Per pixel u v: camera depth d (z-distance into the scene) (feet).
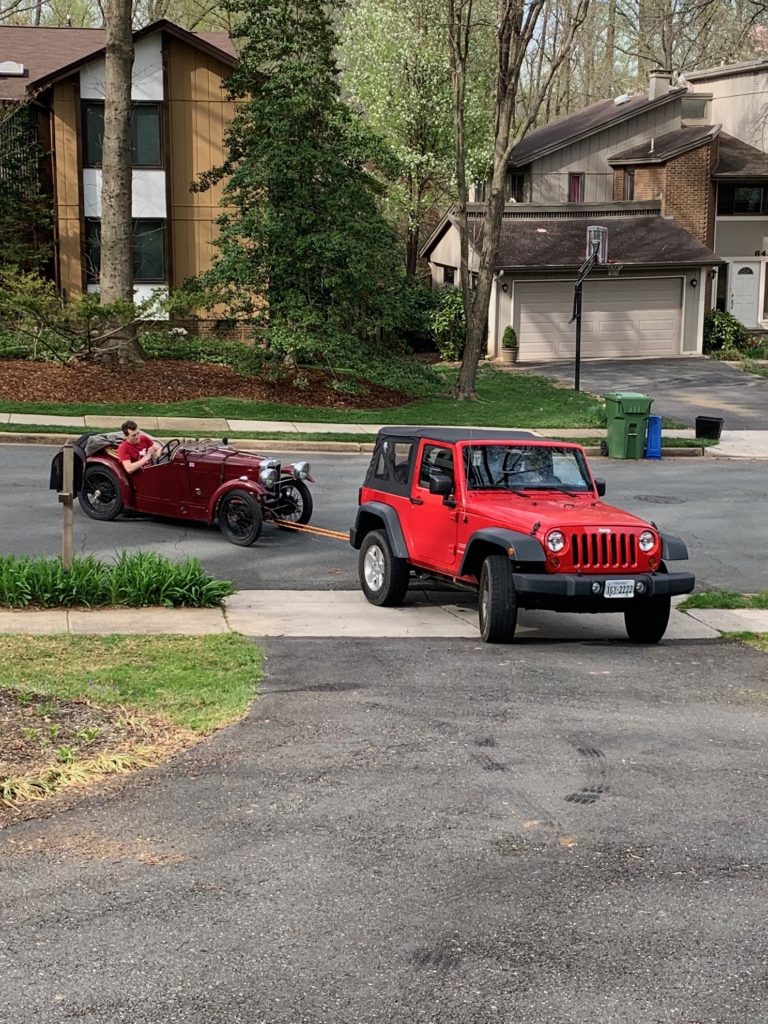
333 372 104.58
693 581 36.96
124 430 55.62
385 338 115.55
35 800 22.94
